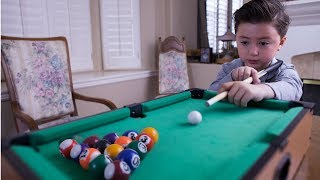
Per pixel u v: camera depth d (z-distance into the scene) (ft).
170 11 11.42
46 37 7.98
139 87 10.56
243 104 3.63
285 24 4.31
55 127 2.92
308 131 3.44
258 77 4.11
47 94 6.90
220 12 12.51
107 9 10.21
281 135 2.40
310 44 9.12
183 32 12.26
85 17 9.75
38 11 8.27
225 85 3.80
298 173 2.83
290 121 2.82
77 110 8.36
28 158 1.96
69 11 9.23
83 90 8.58
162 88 10.56
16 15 7.73
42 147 2.72
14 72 6.32
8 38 6.41
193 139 2.76
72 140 2.58
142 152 2.28
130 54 10.74
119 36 10.52
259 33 4.08
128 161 2.05
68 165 2.33
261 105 3.99
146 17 10.79
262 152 2.03
